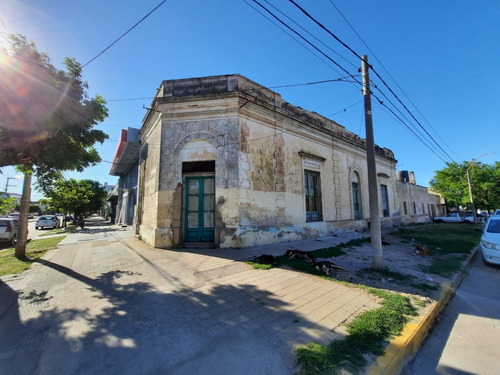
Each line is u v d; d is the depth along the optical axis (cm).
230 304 381
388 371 240
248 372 227
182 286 460
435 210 3159
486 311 421
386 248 918
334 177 1345
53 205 2269
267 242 908
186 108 920
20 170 674
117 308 365
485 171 2747
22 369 229
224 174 865
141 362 240
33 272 579
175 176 889
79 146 643
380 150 1864
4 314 346
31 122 498
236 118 891
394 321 328
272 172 989
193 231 888
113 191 2816
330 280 502
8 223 1230
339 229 1293
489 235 748
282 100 1080
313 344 270
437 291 467
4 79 462
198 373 225
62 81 545
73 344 270
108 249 891
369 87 666
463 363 278
